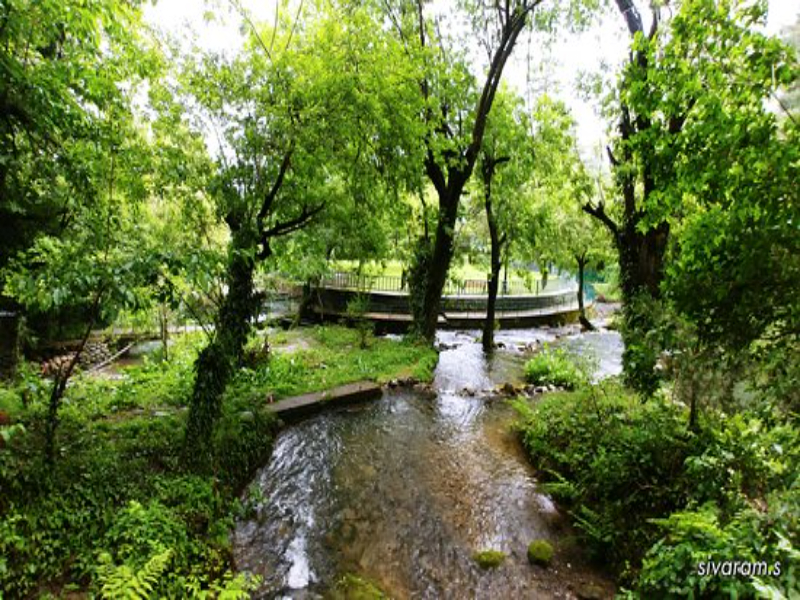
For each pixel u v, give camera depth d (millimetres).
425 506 5609
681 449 4688
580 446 6152
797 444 3176
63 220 6941
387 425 8289
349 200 8992
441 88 11602
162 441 5637
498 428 8352
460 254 17250
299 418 8234
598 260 22016
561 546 4863
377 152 8617
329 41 6797
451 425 8445
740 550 2752
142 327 11383
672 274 3824
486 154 13734
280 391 8828
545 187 14758
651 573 3043
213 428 5953
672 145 3465
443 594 4105
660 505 4500
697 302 3555
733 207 3129
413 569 4441
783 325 3178
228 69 6309
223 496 5238
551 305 24281
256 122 6410
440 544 4855
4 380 7809
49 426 4535
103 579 3010
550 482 6211
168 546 3785
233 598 3293
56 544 3598
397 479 6293
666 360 4945
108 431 5742
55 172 5273
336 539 4879
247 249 6078
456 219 14789
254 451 6500
